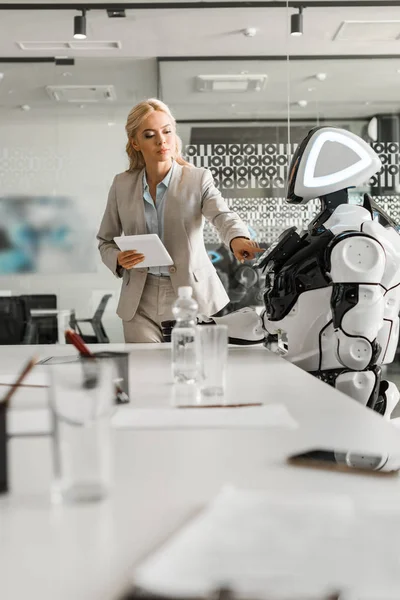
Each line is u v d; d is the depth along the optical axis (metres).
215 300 2.70
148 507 0.57
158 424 0.91
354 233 1.72
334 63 5.45
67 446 0.59
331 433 0.83
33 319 5.46
